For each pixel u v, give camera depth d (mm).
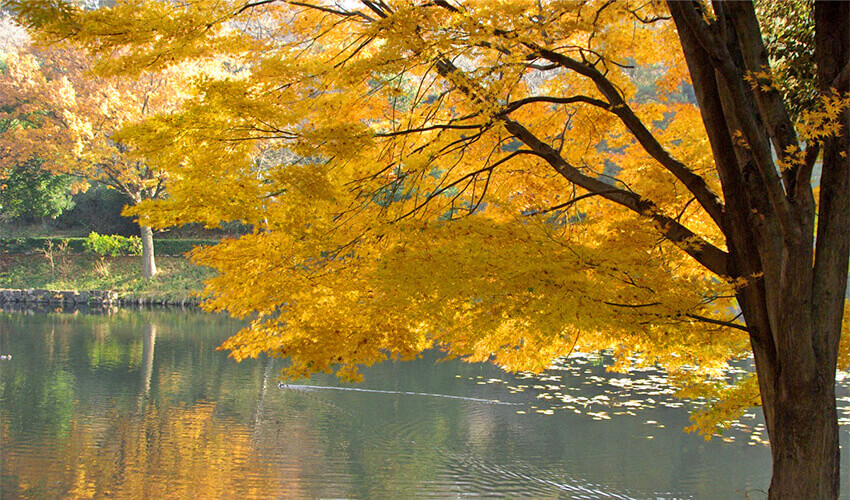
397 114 6184
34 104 27844
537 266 3984
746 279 4438
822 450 4012
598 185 5246
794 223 4039
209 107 4219
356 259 5109
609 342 5797
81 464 7938
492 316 3934
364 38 5742
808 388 4035
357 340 4910
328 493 7191
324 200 4672
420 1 4809
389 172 5680
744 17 4086
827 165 4105
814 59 4707
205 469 7863
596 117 6215
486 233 4535
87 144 26688
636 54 6070
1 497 6887
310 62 4926
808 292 4051
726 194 4652
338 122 5371
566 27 4816
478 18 4453
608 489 7355
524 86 6297
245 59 4969
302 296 5059
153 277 28578
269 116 4223
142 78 25828
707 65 4602
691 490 7312
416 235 4684
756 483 7539
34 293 26094
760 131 4414
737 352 5387
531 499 7047
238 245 4891
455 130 5574
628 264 4387
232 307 5070
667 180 5477
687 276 4805
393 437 9188
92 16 4125
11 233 34875
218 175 4438
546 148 5434
